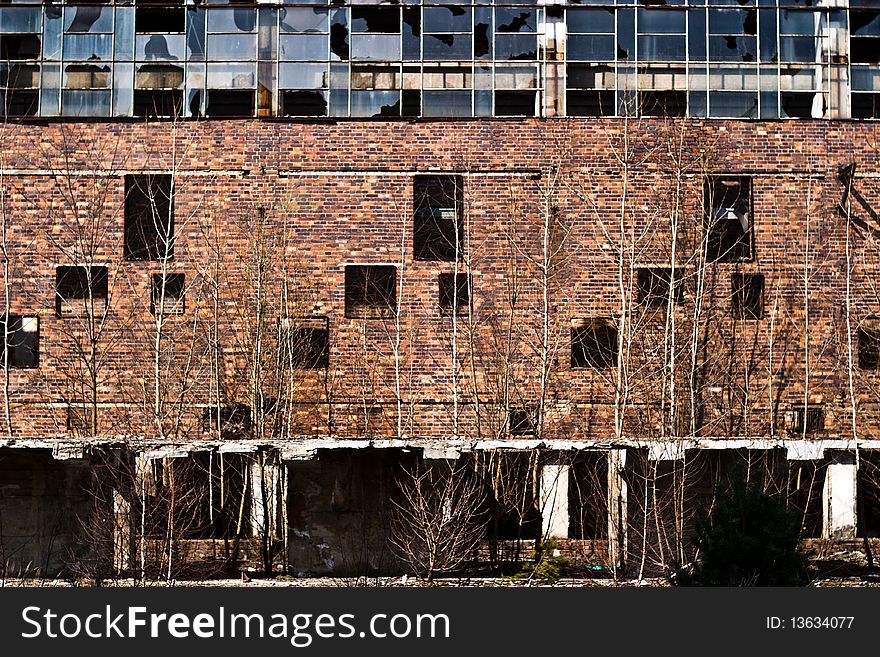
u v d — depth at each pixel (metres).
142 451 21.03
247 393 25.05
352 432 25.14
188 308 25.36
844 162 26.05
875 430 25.25
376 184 25.80
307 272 25.56
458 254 24.92
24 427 25.00
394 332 25.41
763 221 25.84
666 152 25.83
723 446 21.72
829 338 25.55
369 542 21.91
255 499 23.11
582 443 21.50
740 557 16.41
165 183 26.09
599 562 22.56
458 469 21.89
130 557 20.17
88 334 25.30
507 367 24.62
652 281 25.38
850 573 21.80
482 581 21.06
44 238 25.50
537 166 25.81
